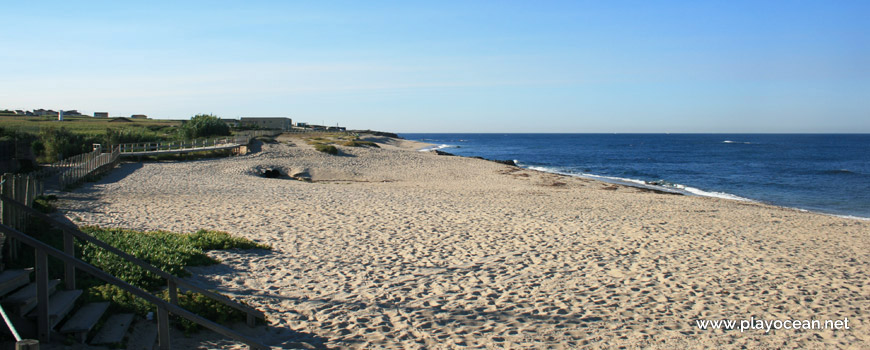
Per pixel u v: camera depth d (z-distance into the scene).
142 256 9.20
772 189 39.75
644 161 75.44
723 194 36.19
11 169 23.42
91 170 25.56
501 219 17.41
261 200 20.55
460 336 7.34
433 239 13.77
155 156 38.94
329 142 67.50
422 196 24.30
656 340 7.50
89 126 71.50
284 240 13.12
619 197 26.92
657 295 9.62
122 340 6.00
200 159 40.56
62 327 5.70
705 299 9.51
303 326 7.48
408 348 6.85
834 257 13.69
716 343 7.49
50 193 19.22
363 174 39.50
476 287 9.71
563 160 77.50
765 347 7.45
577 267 11.37
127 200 18.97
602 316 8.43
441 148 117.12
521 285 9.94
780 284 10.70
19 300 5.48
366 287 9.48
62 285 6.89
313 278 9.91
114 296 6.90
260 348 6.02
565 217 18.47
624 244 13.94
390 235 14.13
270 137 69.50
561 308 8.72
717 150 115.94
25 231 9.51
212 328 5.70
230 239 12.12
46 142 35.56
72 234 6.81
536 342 7.23
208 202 19.41
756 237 16.12
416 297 9.02
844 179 48.00
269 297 8.66
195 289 7.16
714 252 13.45
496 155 91.75
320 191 24.94
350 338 7.10
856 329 8.30
